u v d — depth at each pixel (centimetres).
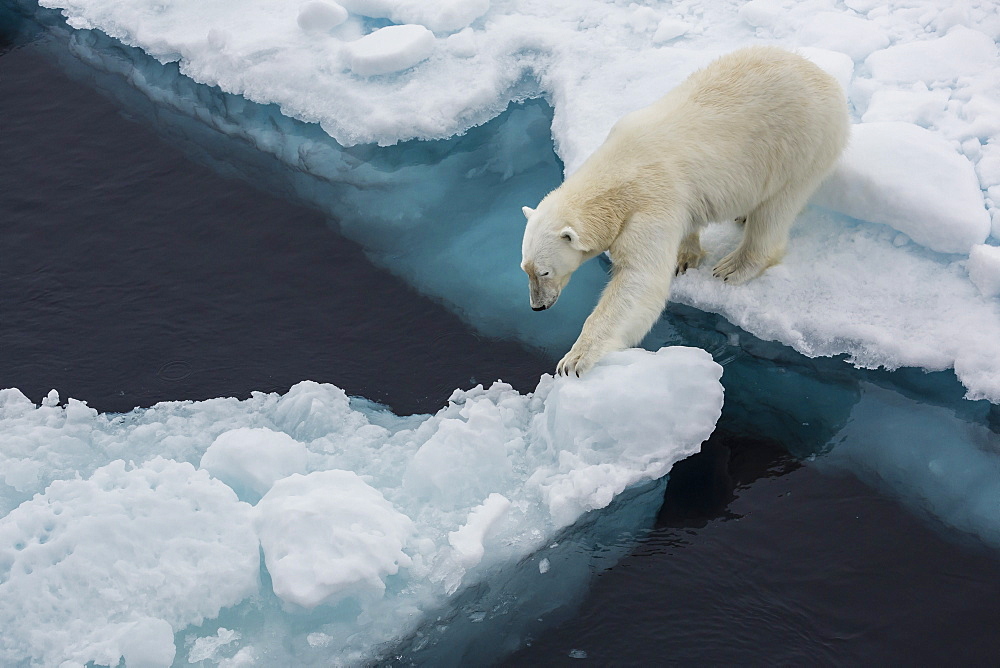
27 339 1425
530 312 1427
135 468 1177
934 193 1320
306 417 1267
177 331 1430
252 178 1691
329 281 1501
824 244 1365
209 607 1030
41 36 2034
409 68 1777
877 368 1259
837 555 1073
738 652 988
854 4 1725
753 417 1237
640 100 1606
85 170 1720
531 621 1033
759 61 1248
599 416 1169
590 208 1183
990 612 1009
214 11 1977
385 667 1004
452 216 1594
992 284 1264
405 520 1101
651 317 1206
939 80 1543
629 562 1081
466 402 1255
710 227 1425
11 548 1046
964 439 1187
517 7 1895
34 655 981
